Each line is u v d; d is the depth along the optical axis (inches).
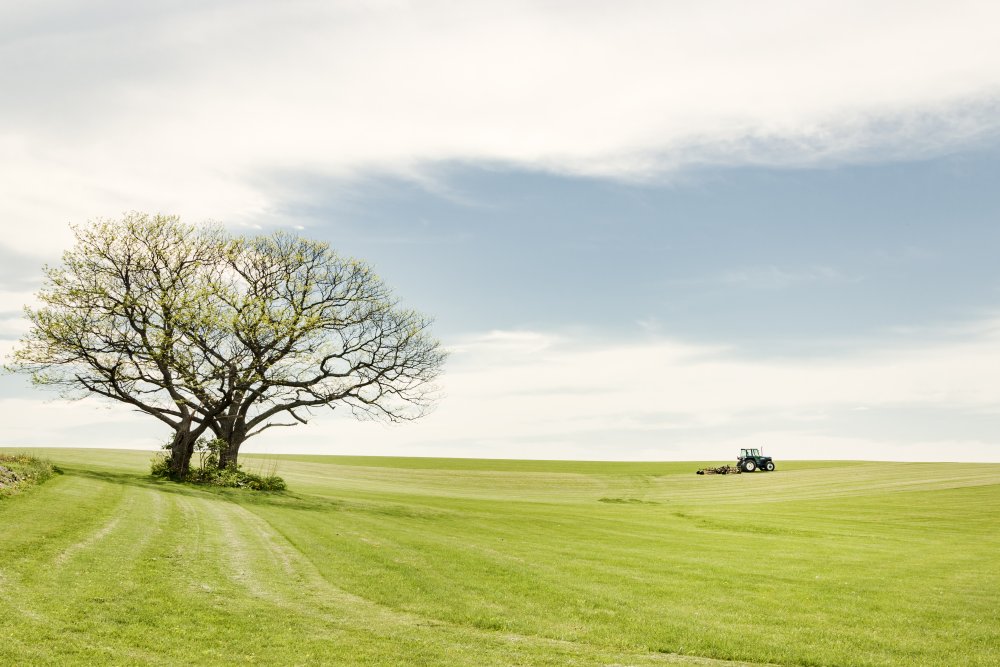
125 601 583.8
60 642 474.0
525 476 3614.7
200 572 725.9
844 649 576.4
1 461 1343.5
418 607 663.1
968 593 821.9
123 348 1863.9
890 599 777.6
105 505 1102.4
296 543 983.0
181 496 1487.5
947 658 556.4
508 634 593.3
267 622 572.1
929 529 1646.2
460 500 2224.4
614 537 1343.5
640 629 619.2
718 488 3095.5
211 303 1939.0
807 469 3789.4
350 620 602.2
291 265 2116.1
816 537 1470.2
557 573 872.3
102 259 1872.5
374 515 1531.7
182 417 1953.7
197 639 514.3
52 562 672.4
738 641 589.6
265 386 2001.7
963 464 3804.1
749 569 973.8
